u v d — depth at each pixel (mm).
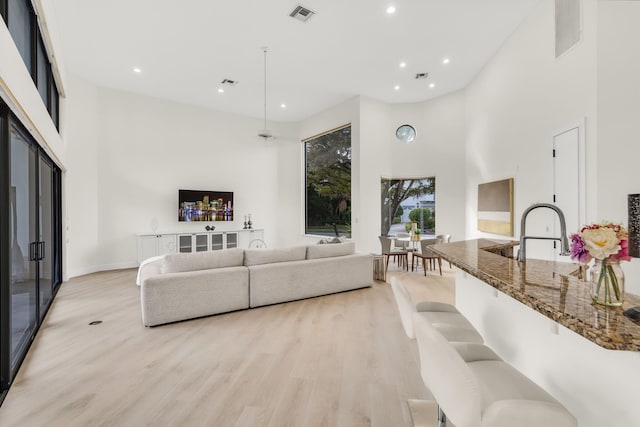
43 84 3947
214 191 7695
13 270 2705
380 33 4566
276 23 4289
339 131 7633
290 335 3270
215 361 2703
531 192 4281
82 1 3797
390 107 7406
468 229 6488
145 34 4516
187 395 2209
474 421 922
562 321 992
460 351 1463
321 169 8266
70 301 4383
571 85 3416
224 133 7910
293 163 8797
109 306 4172
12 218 2500
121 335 3252
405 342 3100
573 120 3387
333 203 7855
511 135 4785
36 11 3254
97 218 6277
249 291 4113
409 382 2387
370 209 6992
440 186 7020
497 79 5184
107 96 6406
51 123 3918
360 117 6844
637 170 2666
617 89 2814
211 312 3816
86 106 6059
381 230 7234
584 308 1046
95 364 2645
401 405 2107
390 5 3959
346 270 4938
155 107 6977
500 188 5129
